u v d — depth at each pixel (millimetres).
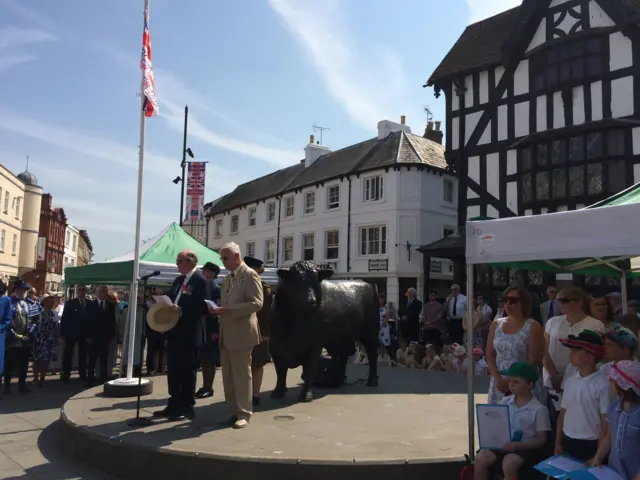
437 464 4266
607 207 3549
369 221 23250
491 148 17016
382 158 23328
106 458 4773
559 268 5863
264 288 6707
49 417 6926
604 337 3598
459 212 17531
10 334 8211
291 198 28344
